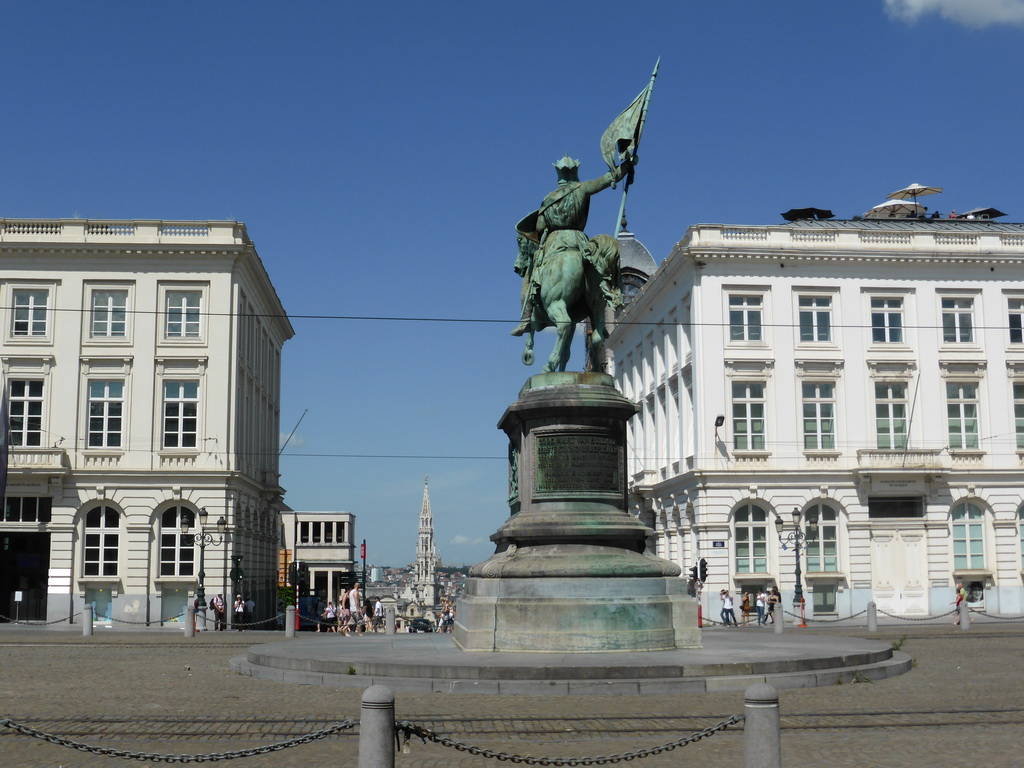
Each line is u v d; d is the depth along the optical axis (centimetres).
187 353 4938
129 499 4834
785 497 5134
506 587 1681
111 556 4847
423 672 1517
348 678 1588
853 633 3512
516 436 1861
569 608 1642
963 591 4988
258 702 1445
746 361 5191
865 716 1294
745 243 5266
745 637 2319
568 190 1916
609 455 1762
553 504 1736
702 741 1146
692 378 5294
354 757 1076
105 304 4972
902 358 5269
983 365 5312
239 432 5159
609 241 1880
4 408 4341
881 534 5147
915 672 1839
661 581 1703
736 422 5194
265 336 6222
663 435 6094
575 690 1437
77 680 1828
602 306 1892
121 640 3241
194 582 4803
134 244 4931
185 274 4978
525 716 1261
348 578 9762
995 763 1012
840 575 5069
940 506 5188
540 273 1872
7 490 4791
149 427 4884
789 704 1389
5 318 4916
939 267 5347
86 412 4900
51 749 1125
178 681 1778
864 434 5222
